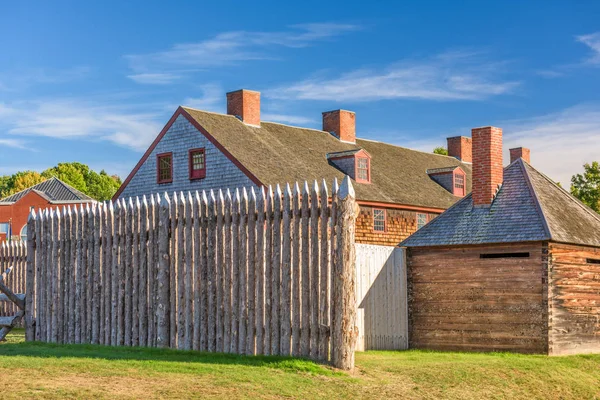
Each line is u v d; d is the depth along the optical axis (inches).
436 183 1670.8
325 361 543.8
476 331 814.5
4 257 994.1
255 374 501.7
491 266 813.2
